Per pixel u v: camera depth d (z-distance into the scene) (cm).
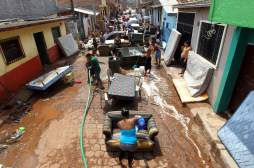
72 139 661
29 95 959
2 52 916
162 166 557
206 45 887
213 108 769
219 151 559
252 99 549
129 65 1320
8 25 848
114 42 1767
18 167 559
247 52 615
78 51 1830
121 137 514
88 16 2684
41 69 1302
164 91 999
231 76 662
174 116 790
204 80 830
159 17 2334
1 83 897
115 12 5834
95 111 826
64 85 1091
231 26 661
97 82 1084
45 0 1509
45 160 579
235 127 564
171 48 1309
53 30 1584
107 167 552
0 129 718
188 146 629
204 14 913
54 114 811
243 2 477
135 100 907
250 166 464
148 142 589
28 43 1160
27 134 689
